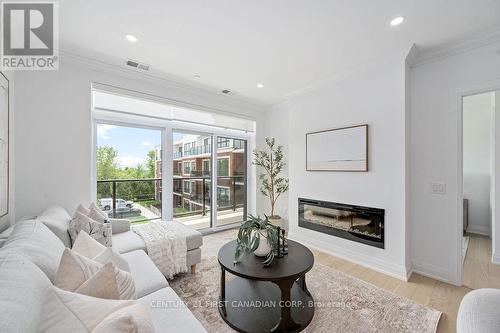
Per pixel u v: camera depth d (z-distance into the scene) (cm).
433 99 242
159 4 173
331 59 258
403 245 242
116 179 316
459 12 179
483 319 80
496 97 274
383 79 257
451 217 231
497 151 275
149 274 162
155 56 254
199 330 110
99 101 288
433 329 165
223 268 172
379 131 261
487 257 293
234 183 447
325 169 314
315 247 331
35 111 235
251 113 441
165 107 345
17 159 225
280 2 170
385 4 171
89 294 92
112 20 192
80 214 190
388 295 208
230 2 170
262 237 187
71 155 255
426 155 246
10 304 66
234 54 249
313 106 335
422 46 230
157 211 354
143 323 72
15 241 115
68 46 234
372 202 267
